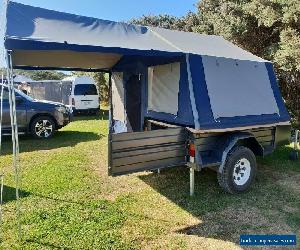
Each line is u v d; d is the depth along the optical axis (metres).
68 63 6.73
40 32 4.14
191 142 5.01
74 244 3.83
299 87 12.41
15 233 4.07
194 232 4.14
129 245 3.82
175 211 4.74
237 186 5.38
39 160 7.48
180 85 5.43
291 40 10.73
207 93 5.33
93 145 9.21
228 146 5.23
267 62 6.46
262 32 13.78
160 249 3.74
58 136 10.70
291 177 6.31
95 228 4.21
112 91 8.21
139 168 4.57
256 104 5.93
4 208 4.79
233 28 13.56
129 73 7.14
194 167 5.00
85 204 4.97
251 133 5.77
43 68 6.91
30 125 10.03
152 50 4.71
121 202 5.06
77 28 4.82
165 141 4.80
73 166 6.98
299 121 12.03
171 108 5.72
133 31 5.68
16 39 3.60
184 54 5.21
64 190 5.56
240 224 4.35
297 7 10.54
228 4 14.34
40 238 3.96
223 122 5.31
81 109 17.09
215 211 4.75
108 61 7.02
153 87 6.29
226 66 5.71
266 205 4.96
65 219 4.45
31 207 4.83
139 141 4.55
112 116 8.34
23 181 5.96
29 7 4.54
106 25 5.34
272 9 11.74
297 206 4.93
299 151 8.13
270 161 7.40
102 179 6.15
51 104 10.45
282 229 4.21
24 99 9.96
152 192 5.49
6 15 4.14
